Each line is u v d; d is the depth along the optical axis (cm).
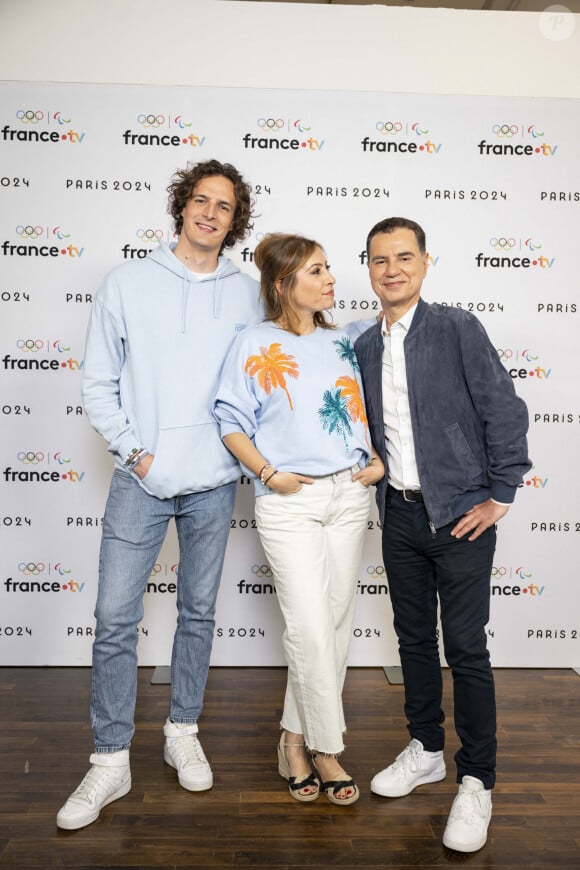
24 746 241
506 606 314
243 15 294
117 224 297
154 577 310
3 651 310
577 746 246
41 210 295
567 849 191
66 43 291
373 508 312
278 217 301
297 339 209
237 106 296
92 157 295
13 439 302
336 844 193
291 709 217
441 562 202
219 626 314
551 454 310
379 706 278
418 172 301
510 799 214
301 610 200
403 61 298
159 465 210
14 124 293
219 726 260
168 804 210
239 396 206
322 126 299
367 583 315
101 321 212
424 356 200
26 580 307
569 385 308
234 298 223
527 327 306
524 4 348
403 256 199
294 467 203
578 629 315
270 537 205
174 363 214
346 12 296
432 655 219
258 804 211
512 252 304
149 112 295
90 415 212
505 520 311
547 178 302
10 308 298
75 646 311
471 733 199
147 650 313
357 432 207
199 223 213
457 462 197
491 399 193
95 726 212
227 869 182
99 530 306
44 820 201
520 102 300
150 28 293
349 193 301
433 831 199
